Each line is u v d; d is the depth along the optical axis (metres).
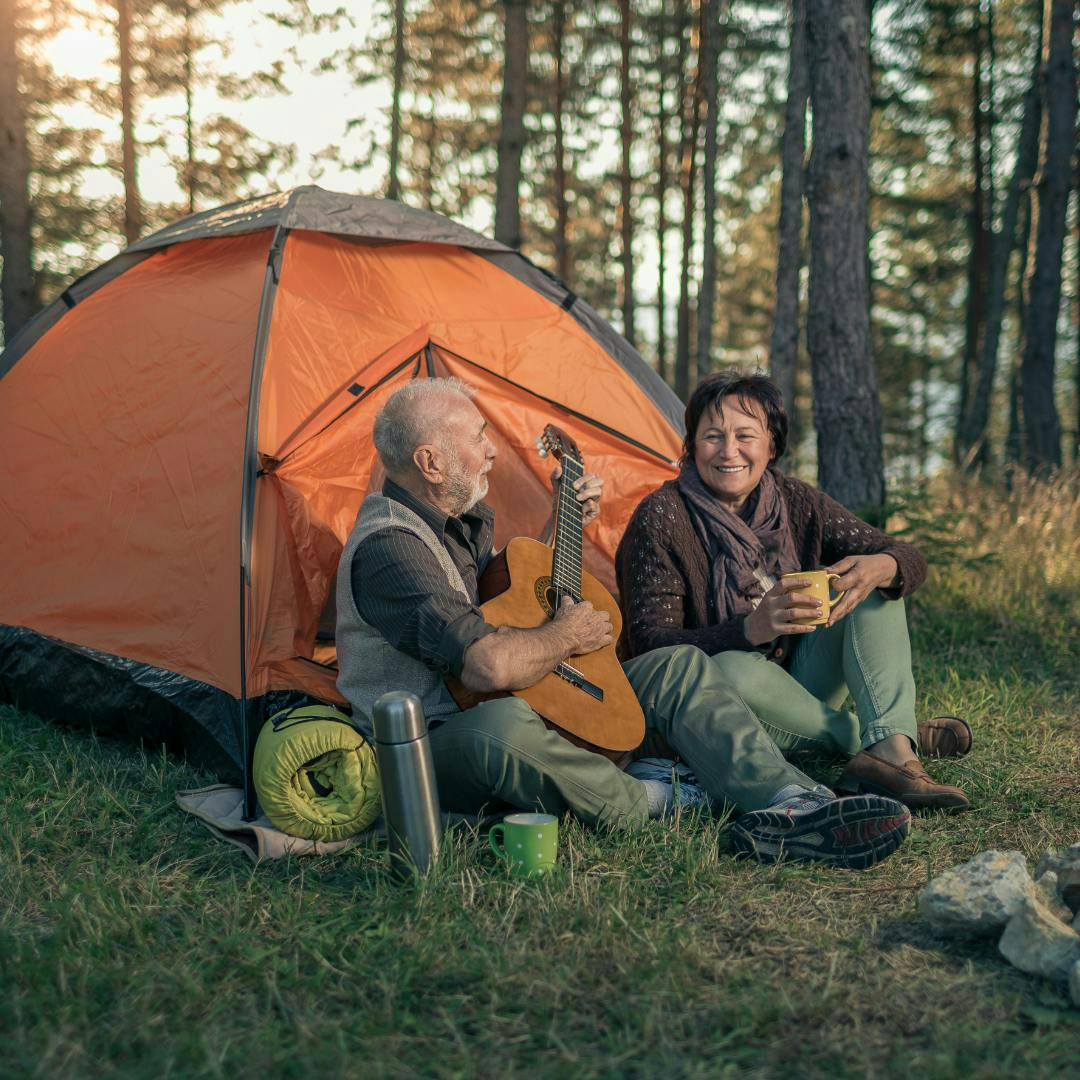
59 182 18.83
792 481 3.46
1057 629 5.31
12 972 2.07
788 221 10.49
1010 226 16.39
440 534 2.90
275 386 3.46
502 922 2.33
